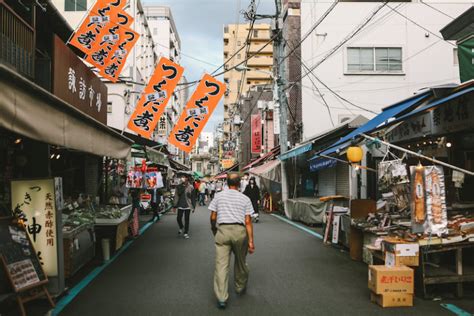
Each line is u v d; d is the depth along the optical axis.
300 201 16.48
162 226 15.77
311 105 20.38
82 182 12.22
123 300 6.02
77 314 5.40
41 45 9.49
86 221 7.90
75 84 8.49
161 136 38.69
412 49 20.30
